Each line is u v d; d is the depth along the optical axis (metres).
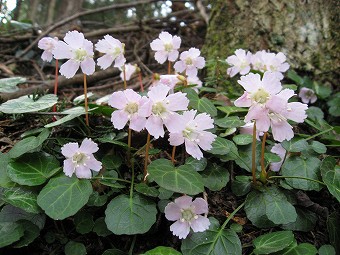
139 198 0.22
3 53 0.58
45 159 0.24
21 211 0.22
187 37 0.63
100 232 0.22
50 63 0.55
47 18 1.37
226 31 0.44
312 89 0.38
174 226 0.21
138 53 0.58
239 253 0.21
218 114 0.31
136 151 0.27
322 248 0.21
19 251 0.21
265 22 0.42
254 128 0.23
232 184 0.25
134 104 0.21
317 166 0.25
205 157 0.26
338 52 0.40
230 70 0.35
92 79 0.47
